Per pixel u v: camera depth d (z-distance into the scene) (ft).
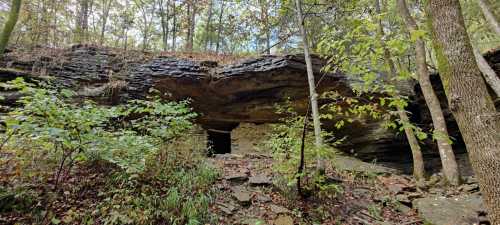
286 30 34.14
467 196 17.39
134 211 12.35
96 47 28.25
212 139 34.32
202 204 13.93
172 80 26.94
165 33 51.19
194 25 52.47
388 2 30.66
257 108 29.30
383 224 14.66
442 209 15.33
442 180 21.17
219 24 50.14
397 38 11.51
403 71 12.23
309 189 16.31
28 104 11.43
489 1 32.14
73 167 14.58
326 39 13.58
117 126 20.40
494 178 8.16
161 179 15.43
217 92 28.50
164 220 12.51
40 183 12.90
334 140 30.42
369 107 14.78
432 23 9.80
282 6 25.16
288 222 13.97
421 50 24.54
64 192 12.75
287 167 16.43
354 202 16.65
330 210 15.52
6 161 13.73
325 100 27.37
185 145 20.52
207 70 27.86
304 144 15.90
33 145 13.87
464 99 8.86
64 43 36.68
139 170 13.57
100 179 14.24
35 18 34.86
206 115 30.32
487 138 8.41
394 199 17.28
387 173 22.70
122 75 26.25
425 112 29.66
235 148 29.53
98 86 25.54
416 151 23.68
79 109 13.26
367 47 11.53
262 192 16.66
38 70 24.43
